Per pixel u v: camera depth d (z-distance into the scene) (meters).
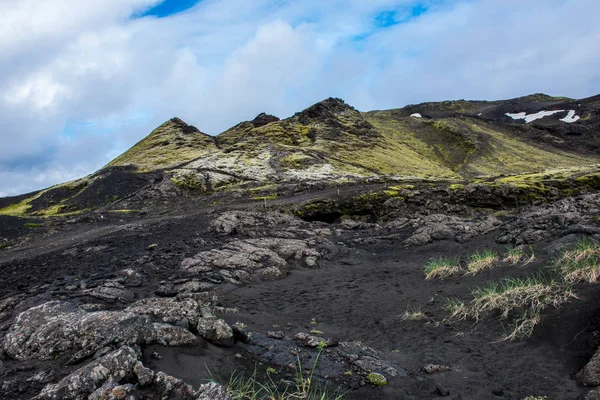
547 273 9.34
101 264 15.45
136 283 12.32
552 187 49.81
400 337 7.64
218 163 78.62
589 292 7.23
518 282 9.16
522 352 6.22
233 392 4.75
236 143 101.44
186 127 113.19
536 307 7.38
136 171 74.19
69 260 17.31
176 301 7.89
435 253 16.58
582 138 154.88
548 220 15.05
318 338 7.22
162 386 4.54
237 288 12.42
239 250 16.77
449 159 135.12
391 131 167.88
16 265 17.48
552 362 5.74
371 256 18.00
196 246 18.16
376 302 10.52
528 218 17.59
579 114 189.62
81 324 5.62
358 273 14.75
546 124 183.62
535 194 47.25
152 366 5.13
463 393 5.26
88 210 55.91
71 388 4.28
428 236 19.42
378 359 6.47
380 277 13.70
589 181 52.84
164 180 64.75
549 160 127.44
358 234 23.83
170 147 98.88
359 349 6.92
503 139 151.88
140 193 60.06
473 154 133.62
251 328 8.07
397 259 16.72
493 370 5.84
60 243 25.25
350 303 10.61
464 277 11.45
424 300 10.08
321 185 59.19
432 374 5.88
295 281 13.82
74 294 10.50
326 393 5.27
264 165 78.44
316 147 99.56
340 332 8.18
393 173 86.00
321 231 24.03
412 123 181.25
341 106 136.75
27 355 5.41
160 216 38.78
